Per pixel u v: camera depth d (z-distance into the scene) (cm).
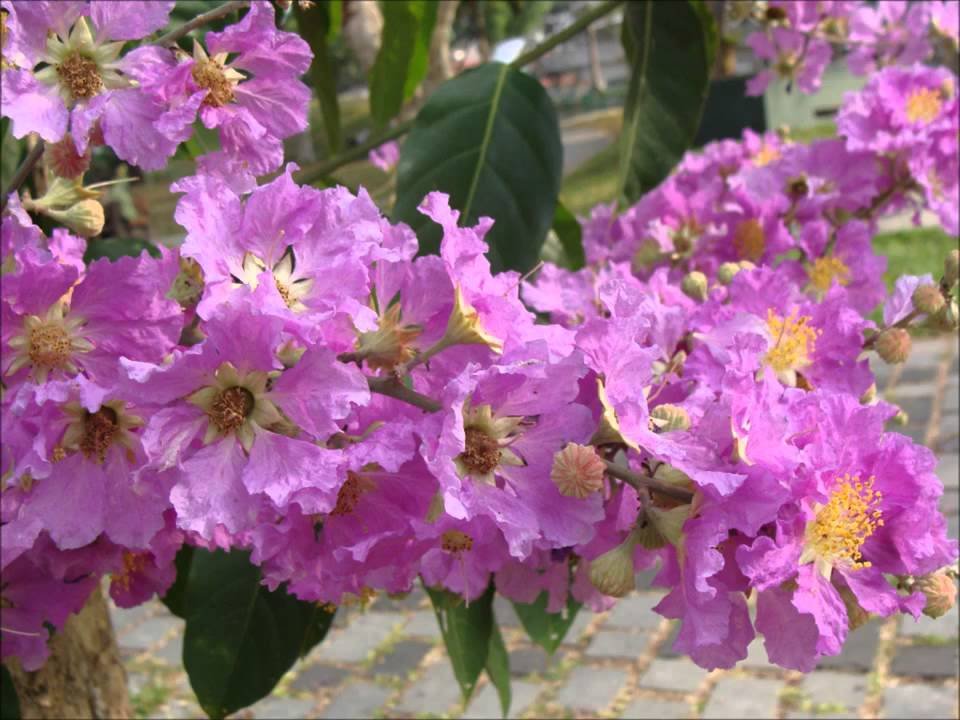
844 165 81
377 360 39
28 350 37
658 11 73
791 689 154
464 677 61
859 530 37
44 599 49
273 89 42
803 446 38
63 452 37
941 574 39
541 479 37
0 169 60
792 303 52
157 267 37
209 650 60
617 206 78
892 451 38
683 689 159
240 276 36
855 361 51
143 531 37
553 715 158
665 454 36
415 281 39
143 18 39
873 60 99
